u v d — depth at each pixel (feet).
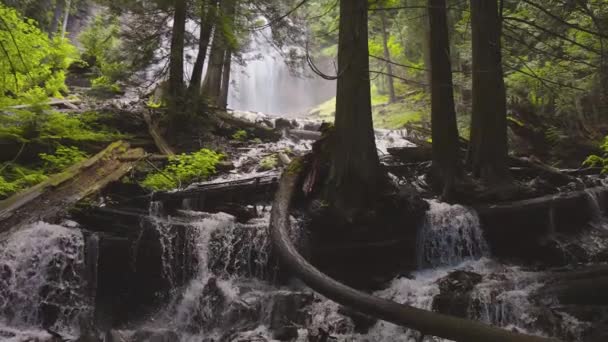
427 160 35.14
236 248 27.09
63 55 47.09
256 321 24.20
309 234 27.22
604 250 28.09
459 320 18.01
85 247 24.53
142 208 28.30
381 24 68.90
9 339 21.25
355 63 27.48
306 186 28.30
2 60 33.45
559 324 22.09
